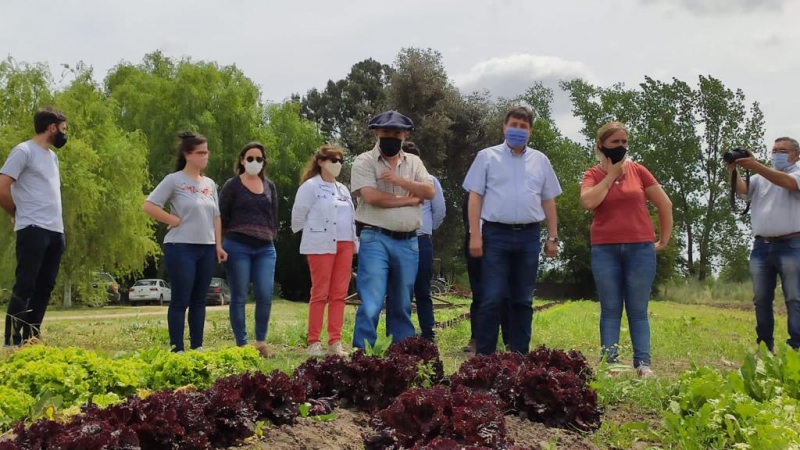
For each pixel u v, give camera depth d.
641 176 7.54
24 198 7.77
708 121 65.06
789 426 4.25
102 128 35.25
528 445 4.34
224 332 12.18
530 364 5.29
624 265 7.38
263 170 8.67
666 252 46.91
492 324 7.34
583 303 31.53
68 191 32.25
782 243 8.83
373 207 7.50
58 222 7.99
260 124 52.34
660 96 66.62
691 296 45.75
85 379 4.87
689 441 4.37
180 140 8.07
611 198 7.35
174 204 7.97
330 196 8.48
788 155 8.83
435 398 4.07
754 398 5.07
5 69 31.83
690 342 11.23
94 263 34.62
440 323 15.14
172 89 46.94
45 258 8.02
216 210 8.30
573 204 49.50
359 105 48.41
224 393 4.20
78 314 23.42
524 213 7.25
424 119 44.97
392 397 5.13
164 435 3.69
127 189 35.25
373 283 7.38
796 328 8.83
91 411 3.73
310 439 4.23
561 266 51.19
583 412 4.93
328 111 73.12
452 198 46.97
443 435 3.89
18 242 7.78
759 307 9.23
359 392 5.07
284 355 8.59
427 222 9.44
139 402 3.85
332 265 8.46
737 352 9.79
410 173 7.71
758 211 8.96
